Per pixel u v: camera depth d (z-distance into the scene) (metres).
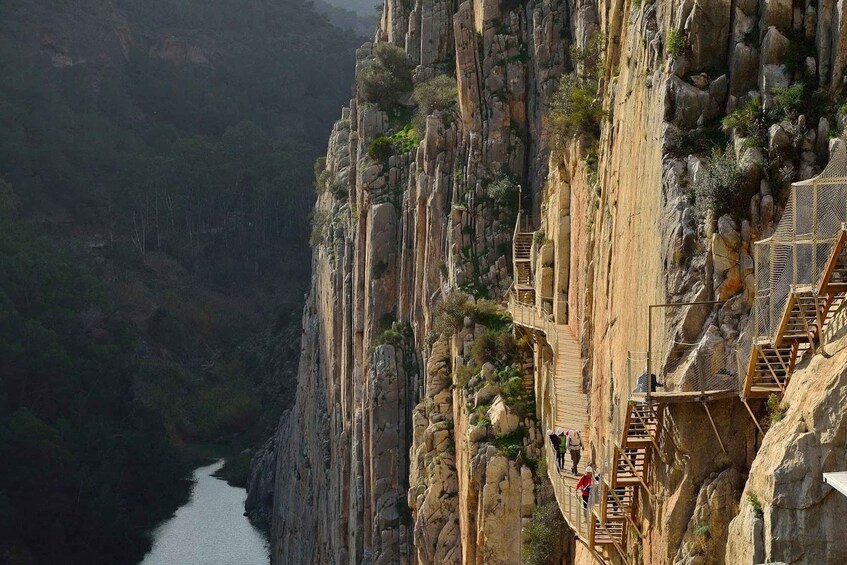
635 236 33.31
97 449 149.25
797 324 25.39
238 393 197.12
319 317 122.25
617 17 41.75
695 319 28.06
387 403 82.62
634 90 34.62
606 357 38.25
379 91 96.31
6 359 152.62
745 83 29.80
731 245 27.92
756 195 27.98
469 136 78.44
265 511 148.62
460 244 75.25
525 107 77.06
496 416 55.94
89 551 134.75
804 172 27.64
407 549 78.25
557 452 44.34
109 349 173.50
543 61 73.62
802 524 22.78
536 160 73.88
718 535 26.70
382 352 83.69
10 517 131.25
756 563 23.17
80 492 138.25
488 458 54.16
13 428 138.12
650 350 28.31
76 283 186.38
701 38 30.44
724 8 30.23
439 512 62.94
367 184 90.81
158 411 177.75
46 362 156.50
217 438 185.62
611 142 40.31
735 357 27.16
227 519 149.12
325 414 112.88
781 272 25.52
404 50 100.56
